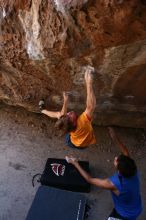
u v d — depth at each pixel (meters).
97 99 5.13
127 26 3.27
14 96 5.52
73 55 4.04
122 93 4.92
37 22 3.80
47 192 4.68
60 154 5.54
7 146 5.64
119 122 5.68
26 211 4.83
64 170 5.06
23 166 5.39
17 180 5.20
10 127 5.90
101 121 5.71
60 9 3.44
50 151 5.59
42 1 3.55
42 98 5.35
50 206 4.50
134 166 3.77
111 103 5.20
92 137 4.29
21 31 4.08
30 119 6.00
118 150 5.60
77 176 4.98
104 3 3.08
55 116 4.92
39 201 4.57
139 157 5.52
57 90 5.07
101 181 3.90
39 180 5.04
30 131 5.86
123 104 5.20
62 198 4.60
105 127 5.88
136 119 5.56
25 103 5.61
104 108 5.34
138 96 4.95
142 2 2.95
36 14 3.72
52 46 3.94
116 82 4.59
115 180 3.81
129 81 4.53
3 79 5.23
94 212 4.80
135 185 3.84
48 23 3.71
